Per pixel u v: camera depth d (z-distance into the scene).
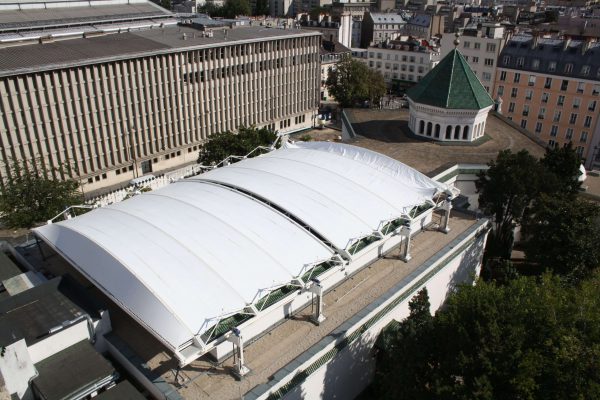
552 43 112.00
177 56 99.56
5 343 32.81
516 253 67.31
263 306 37.53
